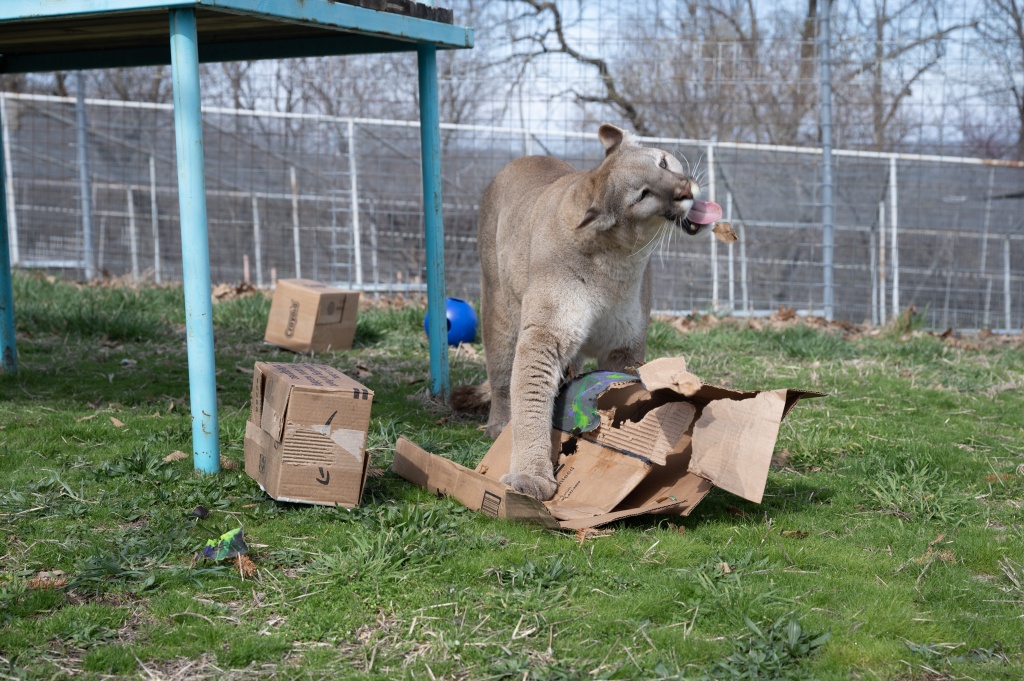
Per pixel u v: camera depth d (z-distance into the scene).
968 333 10.47
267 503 3.82
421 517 3.65
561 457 4.21
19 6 4.19
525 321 4.29
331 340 7.42
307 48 5.96
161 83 19.28
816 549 3.58
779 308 11.27
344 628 2.86
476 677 2.62
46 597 2.96
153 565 3.23
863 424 5.55
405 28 5.08
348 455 3.72
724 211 11.20
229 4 3.97
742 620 2.94
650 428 3.87
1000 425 5.77
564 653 2.75
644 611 2.99
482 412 5.59
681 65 11.86
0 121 5.87
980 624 2.99
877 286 11.36
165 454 4.45
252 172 12.11
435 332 5.91
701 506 4.03
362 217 11.91
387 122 11.34
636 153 4.21
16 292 9.02
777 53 11.63
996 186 11.09
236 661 2.67
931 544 3.67
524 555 3.38
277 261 12.30
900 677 2.67
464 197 11.59
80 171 11.55
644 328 4.63
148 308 8.91
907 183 11.20
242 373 6.48
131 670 2.62
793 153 10.99
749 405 3.70
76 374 6.18
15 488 3.92
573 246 4.23
